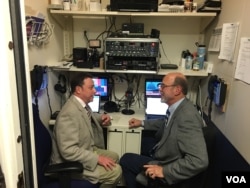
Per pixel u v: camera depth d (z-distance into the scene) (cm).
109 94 236
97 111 218
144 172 156
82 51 211
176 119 145
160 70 211
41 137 150
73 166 142
